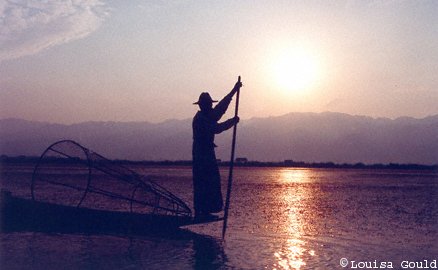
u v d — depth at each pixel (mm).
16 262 13430
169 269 13023
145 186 19719
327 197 37625
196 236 17844
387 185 59469
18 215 18469
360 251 15883
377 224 22297
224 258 14250
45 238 16688
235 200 33312
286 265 13617
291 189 47500
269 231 19484
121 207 22969
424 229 21016
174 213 19234
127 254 14445
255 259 14336
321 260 14398
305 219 23531
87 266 13195
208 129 17016
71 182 34156
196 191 17344
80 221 18359
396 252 15844
